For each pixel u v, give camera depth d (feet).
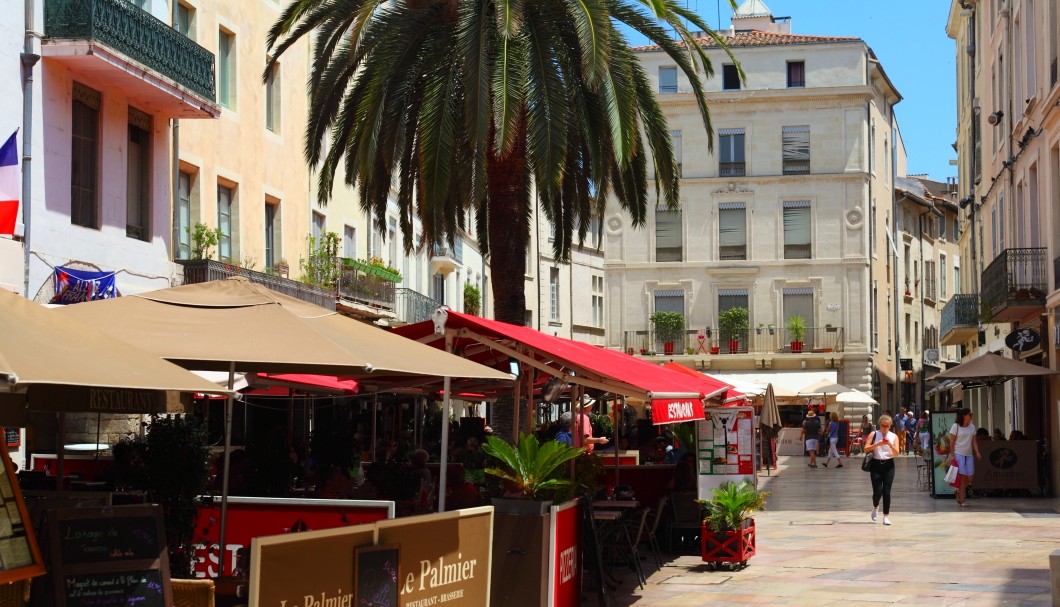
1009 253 87.25
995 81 110.11
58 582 20.12
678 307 187.62
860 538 56.54
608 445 93.15
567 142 54.54
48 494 28.81
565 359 36.14
